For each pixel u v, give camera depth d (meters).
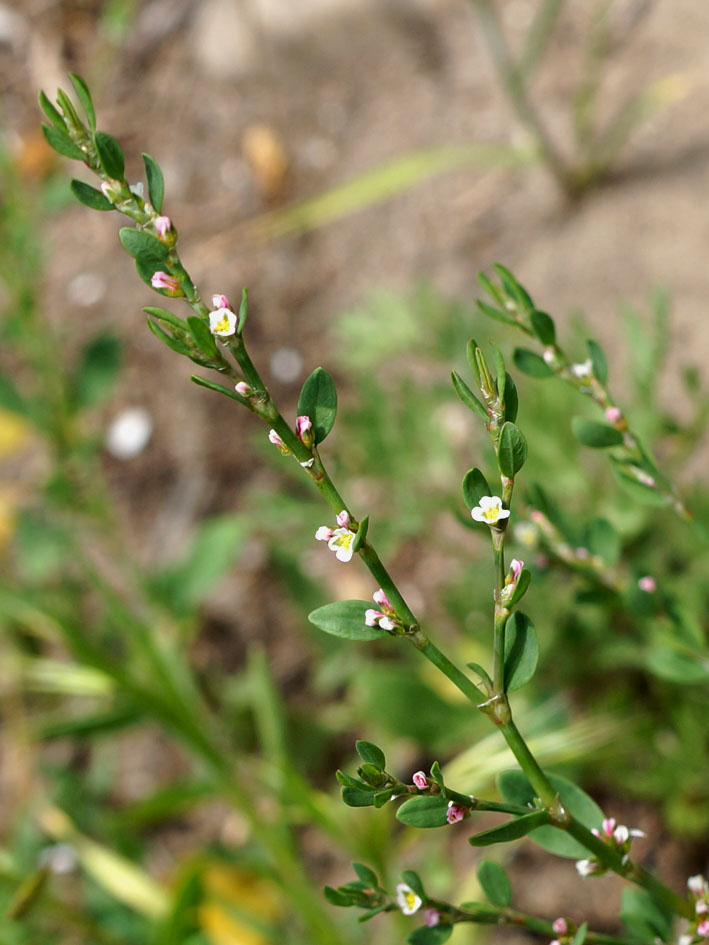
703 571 0.47
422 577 0.61
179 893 0.46
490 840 0.22
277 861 0.49
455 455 0.56
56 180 0.57
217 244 0.72
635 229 0.63
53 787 0.62
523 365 0.29
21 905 0.40
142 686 0.48
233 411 0.69
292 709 0.61
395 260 0.69
